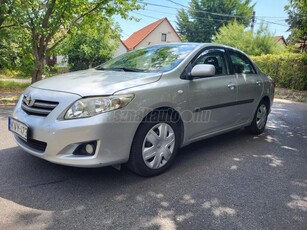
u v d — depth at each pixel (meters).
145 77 2.97
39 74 9.15
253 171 3.36
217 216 2.38
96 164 2.56
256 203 2.62
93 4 9.31
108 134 2.56
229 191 2.82
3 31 8.94
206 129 3.64
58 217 2.25
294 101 11.09
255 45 23.98
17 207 2.36
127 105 2.65
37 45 8.91
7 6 7.64
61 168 3.14
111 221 2.24
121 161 2.75
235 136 4.88
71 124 2.49
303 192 2.88
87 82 2.86
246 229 2.22
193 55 3.50
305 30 14.90
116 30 11.30
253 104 4.57
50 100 2.64
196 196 2.69
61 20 8.78
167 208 2.46
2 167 3.10
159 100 2.90
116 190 2.73
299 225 2.30
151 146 2.97
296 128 5.77
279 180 3.14
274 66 14.68
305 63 13.18
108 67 3.81
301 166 3.60
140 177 3.02
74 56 18.73
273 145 4.45
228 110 3.95
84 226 2.16
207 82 3.52
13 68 10.47
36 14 8.08
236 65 4.27
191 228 2.20
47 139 2.54
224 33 27.52
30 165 3.18
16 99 8.23
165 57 3.56
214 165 3.49
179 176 3.12
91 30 10.45
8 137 4.19
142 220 2.27
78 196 2.58
